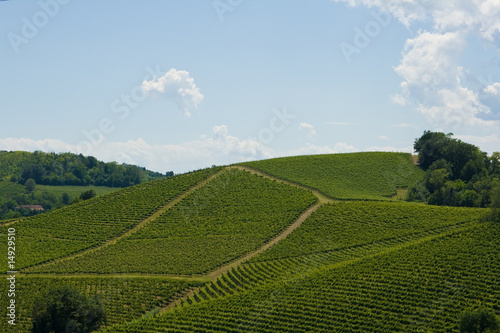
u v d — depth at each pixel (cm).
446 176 12069
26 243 9831
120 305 6962
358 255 7906
